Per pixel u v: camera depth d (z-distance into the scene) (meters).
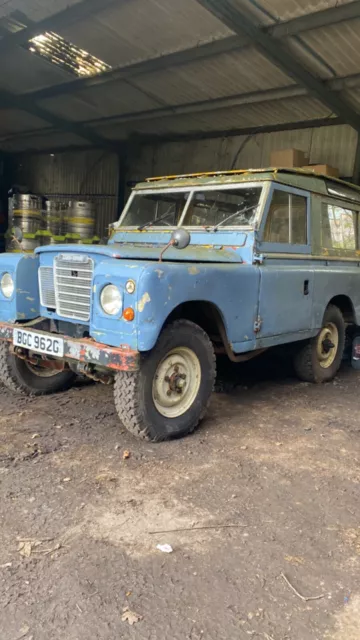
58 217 10.89
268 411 4.61
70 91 11.12
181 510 2.84
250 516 2.81
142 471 3.27
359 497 3.09
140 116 11.88
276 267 4.41
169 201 4.85
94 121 12.90
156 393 3.66
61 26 8.30
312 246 4.95
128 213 5.12
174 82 9.66
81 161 15.73
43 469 3.23
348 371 6.36
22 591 2.15
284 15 6.82
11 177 18.11
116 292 3.33
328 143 10.13
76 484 3.06
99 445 3.63
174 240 3.53
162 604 2.10
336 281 5.31
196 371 3.90
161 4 7.14
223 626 2.00
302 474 3.35
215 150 12.09
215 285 3.74
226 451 3.65
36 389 4.67
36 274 4.20
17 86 11.62
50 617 2.01
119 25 7.98
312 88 8.16
